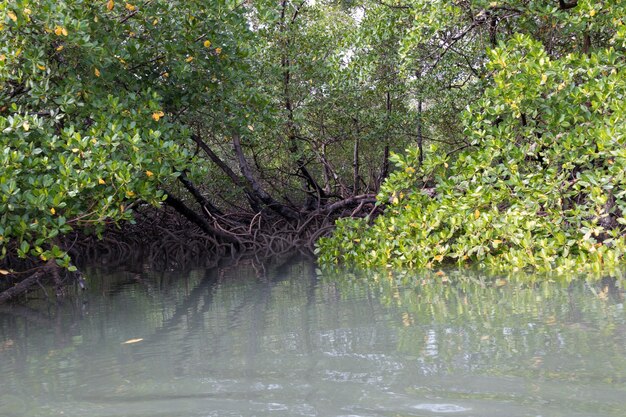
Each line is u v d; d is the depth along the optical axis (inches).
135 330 167.3
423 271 258.5
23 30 242.7
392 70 475.8
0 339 167.0
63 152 229.9
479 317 150.5
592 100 242.8
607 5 268.8
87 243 466.9
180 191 476.1
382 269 279.7
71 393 107.3
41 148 239.9
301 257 390.3
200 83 316.5
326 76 457.1
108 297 244.1
